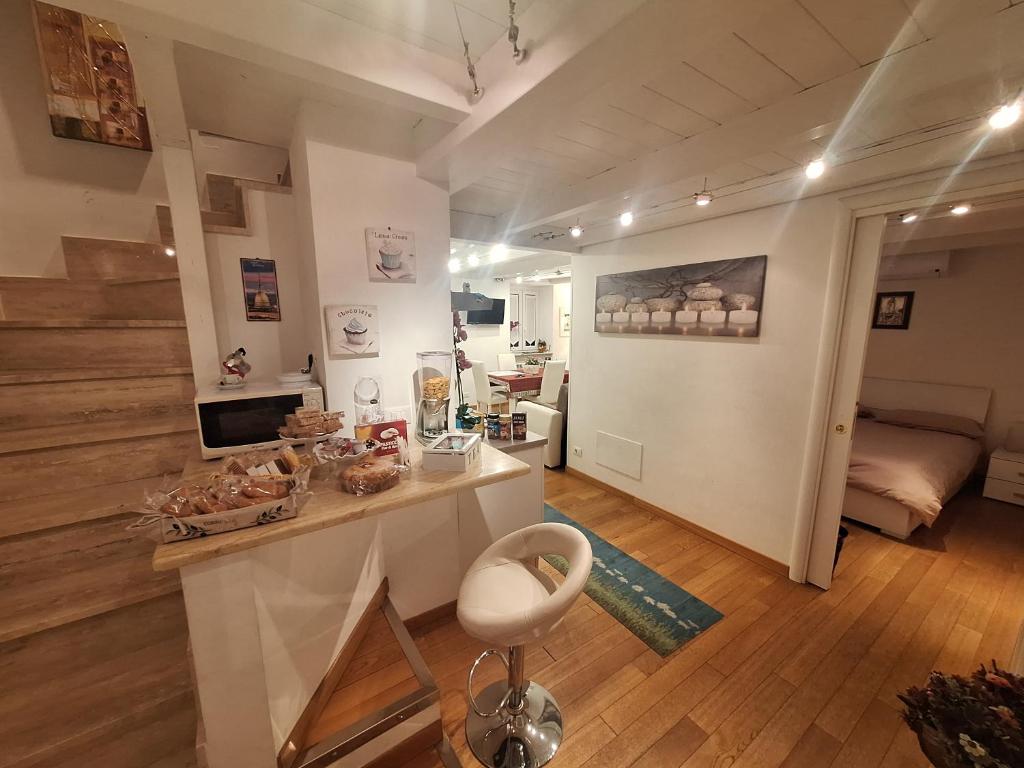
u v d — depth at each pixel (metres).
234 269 1.84
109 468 1.52
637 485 3.35
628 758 1.40
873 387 4.34
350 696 1.46
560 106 1.12
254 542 0.93
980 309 3.69
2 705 1.14
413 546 1.95
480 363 5.80
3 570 1.27
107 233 2.17
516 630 1.12
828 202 2.07
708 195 1.93
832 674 1.73
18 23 1.90
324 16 1.01
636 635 1.95
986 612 2.09
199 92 1.42
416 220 1.77
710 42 0.85
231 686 1.04
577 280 3.72
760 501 2.52
